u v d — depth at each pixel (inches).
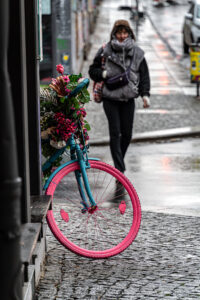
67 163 320.2
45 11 957.8
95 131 793.6
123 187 329.4
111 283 280.8
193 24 1587.1
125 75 497.4
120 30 497.4
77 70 1222.3
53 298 262.4
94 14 2294.5
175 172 571.5
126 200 350.6
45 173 333.7
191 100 1047.6
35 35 296.5
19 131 251.8
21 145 253.3
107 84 499.2
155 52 1706.4
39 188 309.1
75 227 329.4
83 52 1513.3
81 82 319.3
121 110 510.9
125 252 327.0
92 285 278.1
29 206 265.9
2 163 158.4
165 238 350.3
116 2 3031.5
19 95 248.1
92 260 314.8
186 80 1268.5
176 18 2549.2
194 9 1615.4
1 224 158.9
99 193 331.3
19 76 246.8
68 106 317.7
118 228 327.0
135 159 642.8
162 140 774.5
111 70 498.3
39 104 310.0
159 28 2242.9
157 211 417.1
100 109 960.9
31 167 307.3
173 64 1507.1
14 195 159.3
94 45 1819.6
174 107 981.8
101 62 500.7
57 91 317.4
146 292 269.7
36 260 272.1
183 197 470.3
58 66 324.2
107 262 311.6
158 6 2974.9
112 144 509.0
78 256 320.2
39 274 283.0
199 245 337.7
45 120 320.2
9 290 161.0
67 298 262.7
